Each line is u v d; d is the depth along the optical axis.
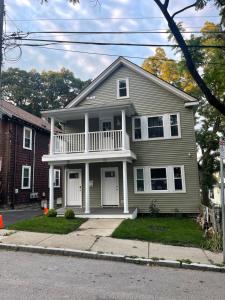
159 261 7.66
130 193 16.53
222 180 8.20
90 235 10.45
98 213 14.36
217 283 6.23
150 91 17.22
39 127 23.83
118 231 10.85
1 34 9.36
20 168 21.34
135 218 14.62
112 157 14.84
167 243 9.74
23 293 5.13
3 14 9.47
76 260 7.80
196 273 7.04
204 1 7.50
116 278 6.31
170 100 16.83
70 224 12.12
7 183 19.75
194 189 15.73
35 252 8.50
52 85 42.81
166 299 5.14
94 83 17.94
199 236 10.56
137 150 16.80
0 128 18.30
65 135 16.36
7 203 19.58
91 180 17.28
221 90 13.09
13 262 7.28
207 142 22.56
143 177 16.48
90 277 6.29
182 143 16.27
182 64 12.48
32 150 23.19
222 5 7.68
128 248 8.88
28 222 12.32
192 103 16.34
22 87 40.66
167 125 16.62
